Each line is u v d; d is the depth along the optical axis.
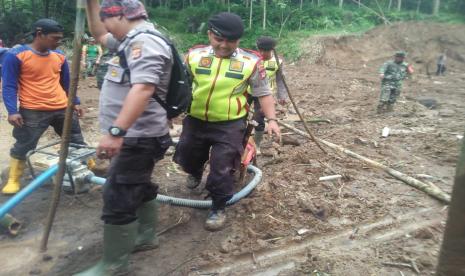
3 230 3.92
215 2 30.09
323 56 22.86
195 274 3.32
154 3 33.47
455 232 2.10
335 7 31.12
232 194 3.92
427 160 5.90
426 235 3.75
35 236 3.87
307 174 5.17
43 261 3.50
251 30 26.38
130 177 2.97
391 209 4.34
